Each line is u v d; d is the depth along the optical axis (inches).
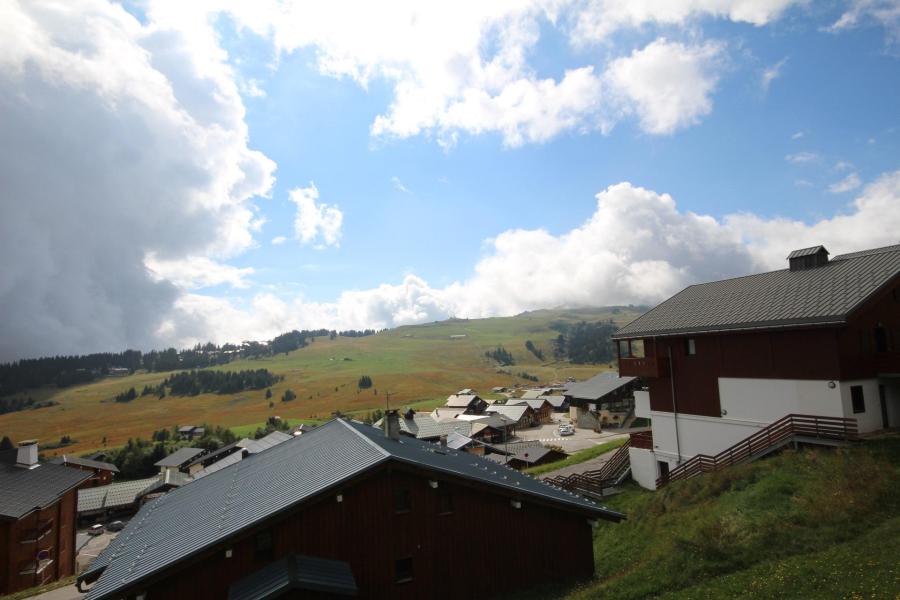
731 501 887.1
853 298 987.9
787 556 628.7
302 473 800.9
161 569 594.9
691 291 1547.7
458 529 753.0
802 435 1000.2
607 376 4079.7
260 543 651.5
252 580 617.6
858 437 928.9
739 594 538.0
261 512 663.1
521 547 792.3
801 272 1268.5
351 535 682.8
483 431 3774.6
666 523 952.9
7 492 1494.8
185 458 4306.1
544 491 871.1
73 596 1143.6
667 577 650.2
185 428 6323.8
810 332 1024.9
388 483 711.1
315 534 666.8
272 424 6117.1
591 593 675.4
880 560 526.6
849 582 493.7
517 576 781.3
